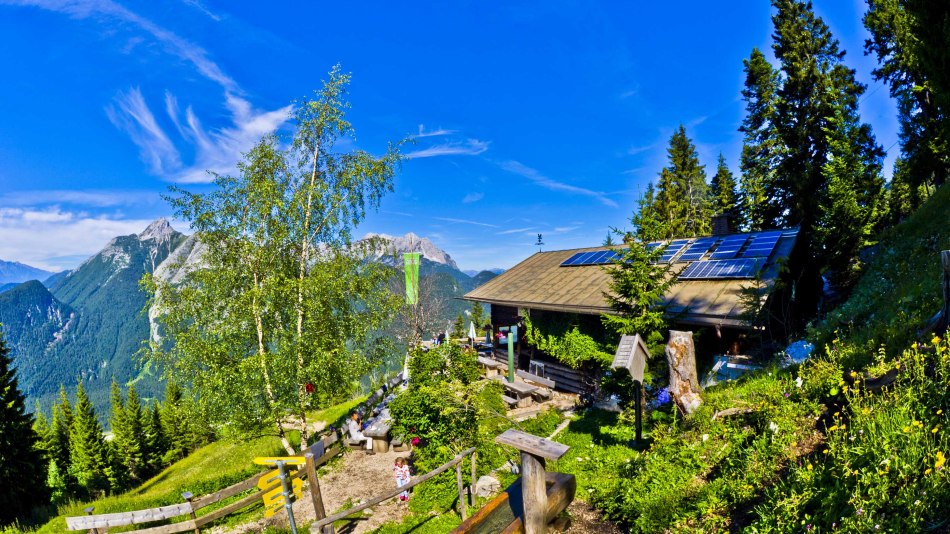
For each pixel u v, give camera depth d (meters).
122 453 55.41
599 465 10.02
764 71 28.33
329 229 16.94
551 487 5.13
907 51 22.25
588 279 21.45
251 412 14.88
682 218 42.16
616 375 12.92
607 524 7.37
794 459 5.93
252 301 15.12
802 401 7.47
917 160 23.27
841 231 19.83
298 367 14.97
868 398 6.08
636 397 10.63
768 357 13.98
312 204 16.61
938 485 3.62
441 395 12.67
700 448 8.02
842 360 8.34
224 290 15.12
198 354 14.44
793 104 26.98
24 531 15.30
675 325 15.55
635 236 13.05
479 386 15.90
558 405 17.47
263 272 15.87
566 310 19.48
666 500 6.70
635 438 10.97
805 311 18.83
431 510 10.98
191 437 60.44
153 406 65.06
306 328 15.83
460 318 45.47
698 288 16.31
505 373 23.30
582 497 8.64
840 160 20.50
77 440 52.38
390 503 12.06
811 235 19.80
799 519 4.41
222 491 11.88
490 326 34.25
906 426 4.49
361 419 18.80
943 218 14.39
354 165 17.17
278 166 16.23
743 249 17.78
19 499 27.80
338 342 16.16
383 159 17.23
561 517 5.19
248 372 14.35
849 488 4.25
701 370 15.55
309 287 15.18
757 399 8.84
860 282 16.52
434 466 11.82
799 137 26.34
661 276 12.95
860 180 22.62
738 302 14.38
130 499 14.85
